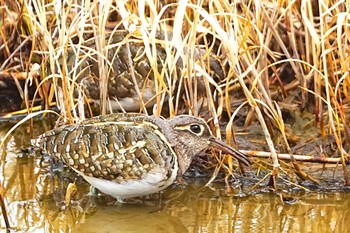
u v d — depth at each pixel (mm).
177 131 10797
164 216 10938
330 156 12086
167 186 10922
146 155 10398
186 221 10805
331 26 12398
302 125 12734
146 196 11445
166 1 13320
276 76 13031
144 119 10883
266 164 11977
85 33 13406
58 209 11141
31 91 14227
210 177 11891
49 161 12586
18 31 14156
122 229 10602
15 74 14070
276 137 12547
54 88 12203
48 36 12070
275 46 13578
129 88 12383
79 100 12047
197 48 12227
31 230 10586
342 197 11375
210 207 11188
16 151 12891
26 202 11320
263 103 11461
